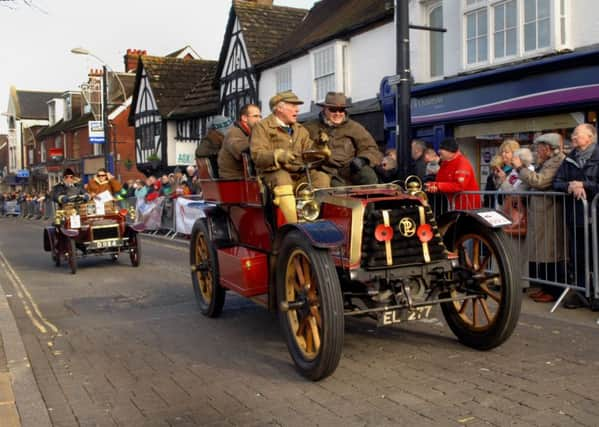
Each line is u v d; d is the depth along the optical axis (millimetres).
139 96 29672
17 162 58750
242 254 5719
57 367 5215
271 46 20906
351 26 15047
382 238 4625
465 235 5277
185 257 12516
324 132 5504
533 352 5059
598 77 9070
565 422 3707
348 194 4977
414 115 12844
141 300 8094
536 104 10031
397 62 8031
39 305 8023
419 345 5391
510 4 10656
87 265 12000
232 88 22188
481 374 4586
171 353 5531
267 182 5379
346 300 5047
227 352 5488
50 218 34844
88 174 38406
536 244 6777
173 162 27297
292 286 4848
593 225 6133
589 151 6332
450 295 5152
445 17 12219
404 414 3924
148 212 17875
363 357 5117
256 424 3891
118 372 5047
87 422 4039
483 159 11852
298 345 4762
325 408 4086
